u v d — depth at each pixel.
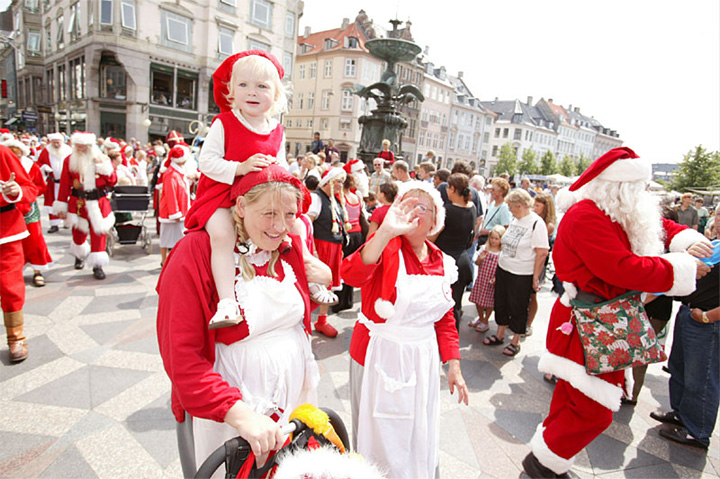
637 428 2.99
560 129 78.12
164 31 22.27
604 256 1.94
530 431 2.82
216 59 24.23
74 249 5.17
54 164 7.39
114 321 4.01
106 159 5.17
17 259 3.18
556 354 2.19
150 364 3.26
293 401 1.39
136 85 21.72
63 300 4.45
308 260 1.48
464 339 4.39
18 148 4.61
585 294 2.12
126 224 6.55
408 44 8.55
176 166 5.62
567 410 2.20
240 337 1.27
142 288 5.00
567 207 2.51
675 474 2.52
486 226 5.33
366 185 5.99
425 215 1.80
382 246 1.63
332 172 4.27
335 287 4.40
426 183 1.86
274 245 1.26
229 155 1.32
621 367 2.02
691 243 2.24
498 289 4.12
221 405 1.08
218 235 1.24
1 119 40.12
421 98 9.41
